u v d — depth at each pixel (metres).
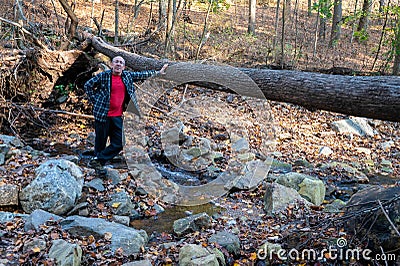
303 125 8.78
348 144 8.05
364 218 3.50
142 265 3.40
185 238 4.16
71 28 8.80
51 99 7.93
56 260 3.34
